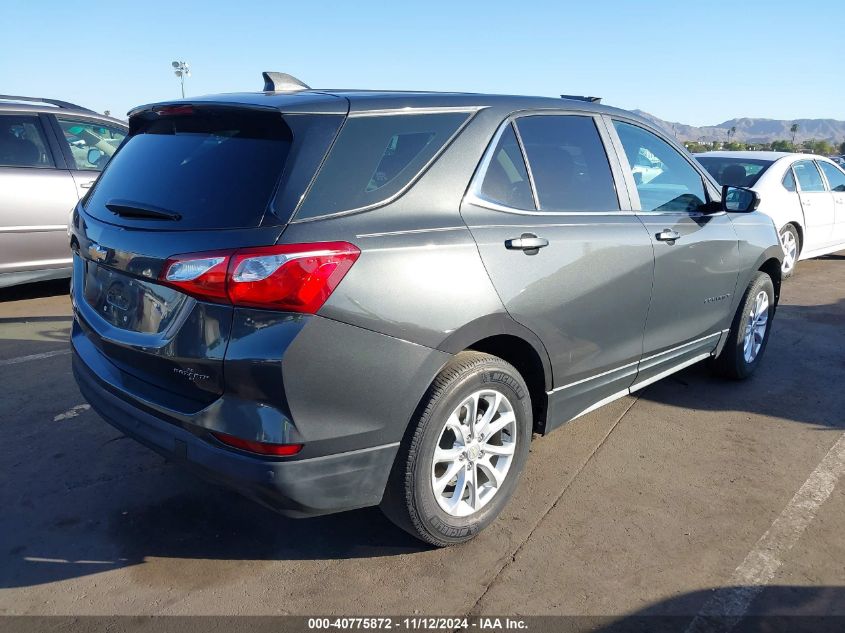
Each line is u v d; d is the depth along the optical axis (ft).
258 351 7.39
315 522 10.30
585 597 8.68
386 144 8.69
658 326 12.48
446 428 9.04
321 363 7.63
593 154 11.56
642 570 9.21
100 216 9.47
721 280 14.03
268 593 8.70
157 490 11.05
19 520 10.14
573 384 10.95
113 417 9.01
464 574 9.11
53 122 21.99
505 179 9.91
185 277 7.60
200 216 8.02
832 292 25.86
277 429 7.54
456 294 8.66
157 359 8.20
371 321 7.93
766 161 27.81
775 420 14.06
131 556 9.39
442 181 9.05
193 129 9.31
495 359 9.36
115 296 8.95
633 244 11.43
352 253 7.80
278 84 9.82
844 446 12.91
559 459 12.29
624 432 13.43
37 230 21.22
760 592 8.81
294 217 7.68
